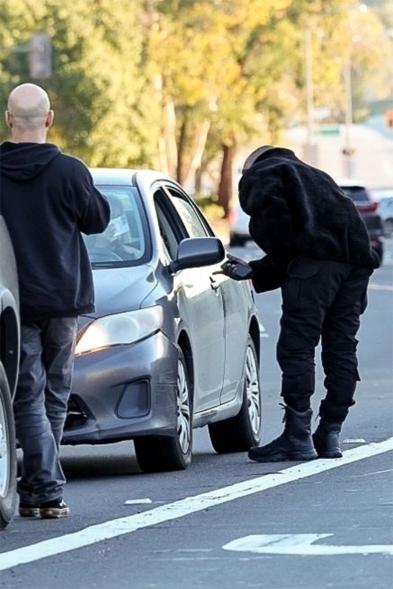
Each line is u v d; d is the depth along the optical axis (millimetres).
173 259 19422
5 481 14766
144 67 108312
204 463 19578
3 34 101250
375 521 14477
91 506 16094
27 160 15430
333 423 19172
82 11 102562
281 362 19094
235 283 21422
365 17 173875
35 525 14922
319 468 18234
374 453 19391
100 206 15672
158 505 15961
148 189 19938
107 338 17812
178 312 18688
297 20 119688
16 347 14945
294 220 18672
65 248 15375
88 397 17609
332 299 18922
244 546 13414
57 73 101375
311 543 13445
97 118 102062
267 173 18641
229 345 20719
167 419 18172
